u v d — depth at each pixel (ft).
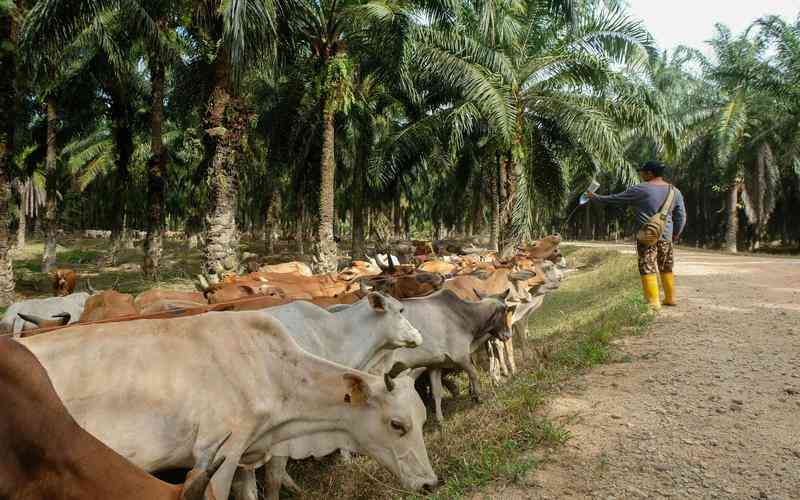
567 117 54.85
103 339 10.58
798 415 15.37
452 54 50.70
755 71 99.81
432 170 100.17
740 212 140.26
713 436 14.40
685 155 123.65
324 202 51.21
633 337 24.09
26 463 6.41
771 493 11.78
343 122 76.13
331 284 28.37
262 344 11.69
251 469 12.30
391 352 17.93
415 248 74.02
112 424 10.08
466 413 19.21
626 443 14.32
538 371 20.72
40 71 49.93
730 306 28.96
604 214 195.93
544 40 56.85
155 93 65.16
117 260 92.12
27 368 6.62
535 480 12.82
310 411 11.73
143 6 41.34
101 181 140.36
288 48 46.14
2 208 47.73
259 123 70.95
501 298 22.44
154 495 6.64
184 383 10.67
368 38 48.62
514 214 55.62
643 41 52.95
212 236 40.40
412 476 11.18
